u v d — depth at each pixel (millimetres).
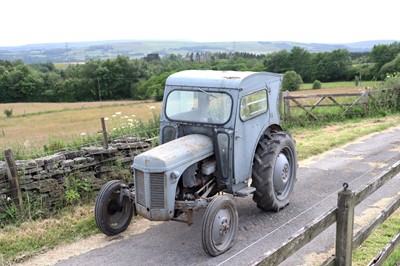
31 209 7027
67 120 33500
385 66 42469
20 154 8398
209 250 5586
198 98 6449
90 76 60094
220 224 5699
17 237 6262
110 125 11586
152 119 11695
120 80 58906
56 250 6062
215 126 6309
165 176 5621
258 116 6832
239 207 7496
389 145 11844
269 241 6105
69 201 7449
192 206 5773
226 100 6250
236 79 6289
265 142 7031
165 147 5992
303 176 9227
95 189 7898
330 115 15969
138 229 6734
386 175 4500
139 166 5758
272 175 6824
